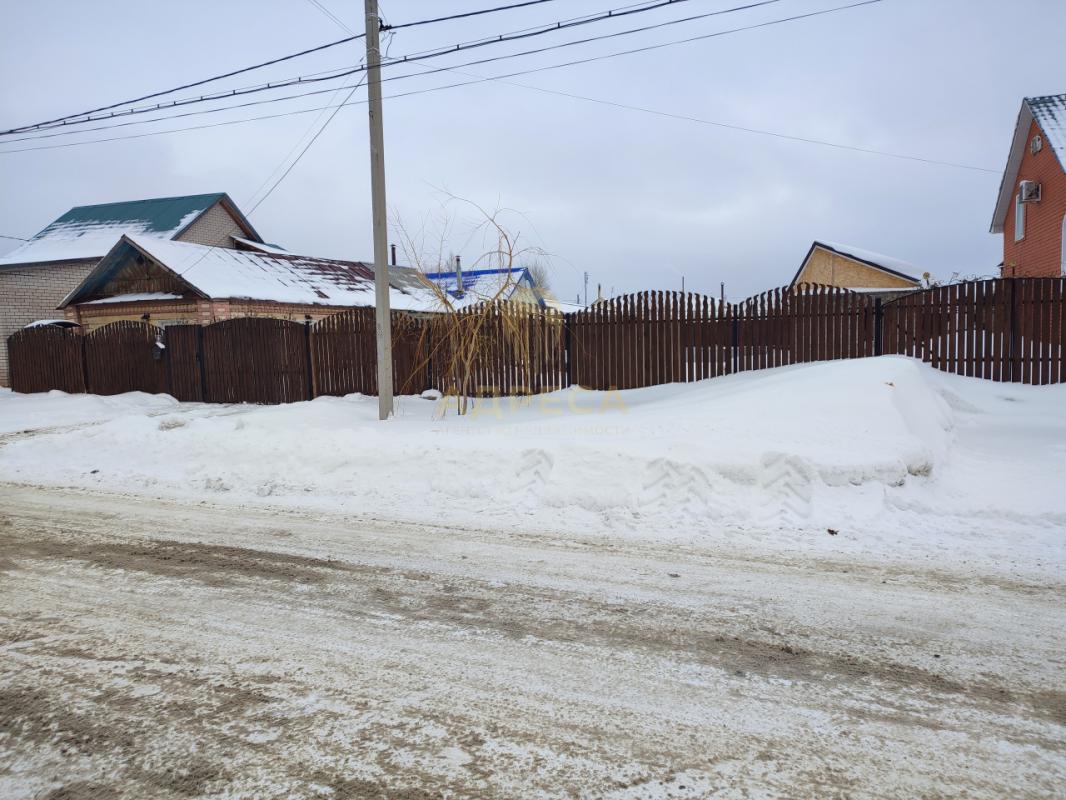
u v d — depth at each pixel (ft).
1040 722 9.61
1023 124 69.97
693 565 16.53
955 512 19.83
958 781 8.34
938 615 13.30
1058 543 17.24
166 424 39.42
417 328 47.50
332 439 29.19
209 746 9.34
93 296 72.90
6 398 60.85
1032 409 32.04
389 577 16.19
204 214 98.48
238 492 26.17
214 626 13.51
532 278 43.78
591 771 8.63
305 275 80.69
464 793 8.23
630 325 42.52
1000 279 35.96
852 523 19.06
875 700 10.27
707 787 8.29
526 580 15.75
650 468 22.17
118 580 16.44
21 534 21.04
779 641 12.34
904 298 37.58
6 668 11.87
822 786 8.27
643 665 11.51
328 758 9.00
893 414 25.20
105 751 9.31
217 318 64.49
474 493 23.54
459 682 11.03
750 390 30.60
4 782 8.70
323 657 12.03
